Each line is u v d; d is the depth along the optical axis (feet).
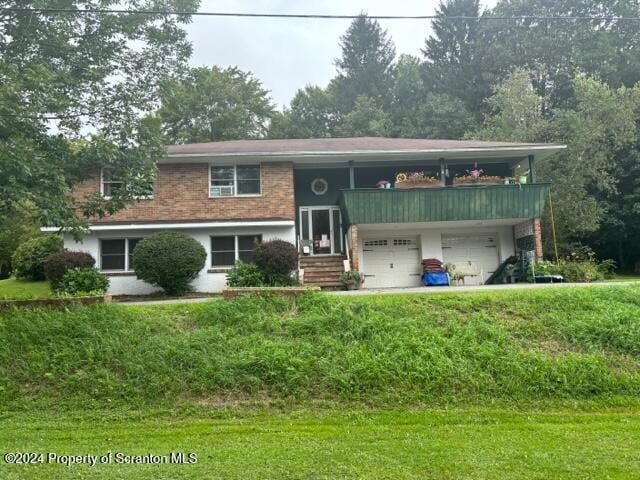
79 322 31.24
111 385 26.08
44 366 27.66
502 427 21.84
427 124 128.47
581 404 25.34
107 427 22.59
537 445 19.13
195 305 34.99
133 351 28.58
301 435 20.79
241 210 63.31
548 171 85.15
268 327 31.35
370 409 24.50
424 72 147.64
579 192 83.30
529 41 117.91
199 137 125.90
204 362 27.48
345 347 28.91
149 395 25.55
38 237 74.02
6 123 31.22
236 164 64.23
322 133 147.54
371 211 59.77
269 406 24.76
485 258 68.44
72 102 38.19
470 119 123.44
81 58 40.96
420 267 67.67
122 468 17.16
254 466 17.13
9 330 30.55
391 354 28.32
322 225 68.33
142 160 38.75
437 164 68.95
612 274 77.51
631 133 84.23
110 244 60.64
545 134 88.22
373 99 142.92
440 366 27.22
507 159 69.15
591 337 30.86
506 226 68.13
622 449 18.65
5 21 37.88
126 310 33.53
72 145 38.60
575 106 108.37
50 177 33.09
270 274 53.52
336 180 69.00
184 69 45.03
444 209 60.29
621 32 111.04
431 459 17.66
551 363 27.96
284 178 64.28
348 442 19.71
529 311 34.32
